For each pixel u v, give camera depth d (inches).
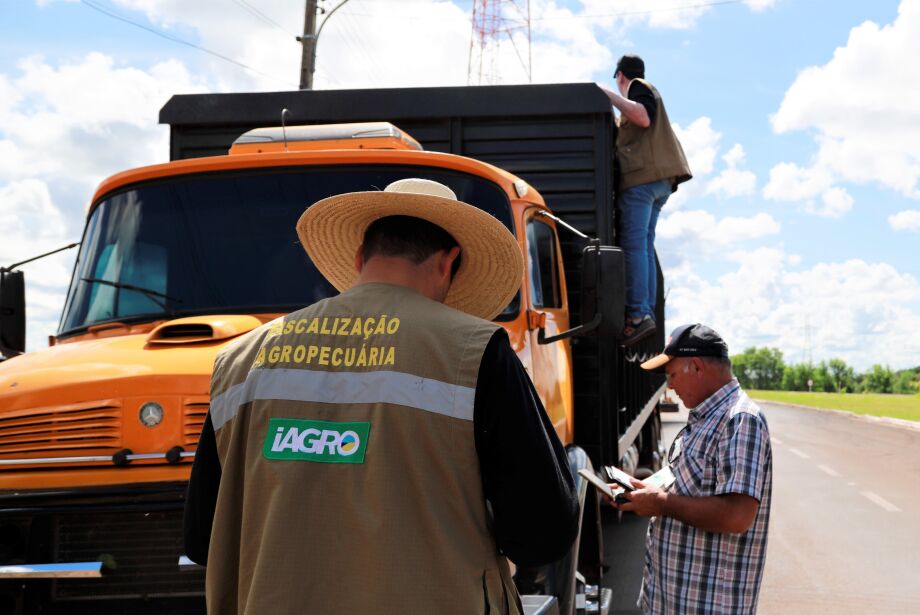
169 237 161.0
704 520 125.7
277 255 156.6
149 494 119.0
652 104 243.9
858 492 461.1
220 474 80.0
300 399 74.6
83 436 122.5
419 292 80.9
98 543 122.4
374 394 72.6
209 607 75.7
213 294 154.0
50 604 122.5
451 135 222.5
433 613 68.2
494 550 74.2
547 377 166.6
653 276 265.0
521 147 220.8
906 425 993.5
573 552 140.9
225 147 230.8
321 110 225.5
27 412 124.3
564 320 198.8
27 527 122.6
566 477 75.9
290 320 79.9
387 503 69.5
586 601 166.4
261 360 78.0
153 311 155.2
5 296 177.5
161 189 166.4
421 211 83.8
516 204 166.2
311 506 71.1
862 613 247.6
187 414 122.3
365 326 76.1
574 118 219.0
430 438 71.1
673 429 774.5
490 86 220.8
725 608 127.4
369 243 83.0
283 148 177.6
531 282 170.2
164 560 122.0
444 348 73.4
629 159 245.3
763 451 127.6
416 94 222.8
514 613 75.5
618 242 248.8
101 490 119.0
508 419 72.1
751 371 4436.5
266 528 71.3
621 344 233.8
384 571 68.4
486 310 96.7
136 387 123.2
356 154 163.6
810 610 250.8
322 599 69.2
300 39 729.0
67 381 125.3
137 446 121.6
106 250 165.6
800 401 1867.6
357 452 71.3
